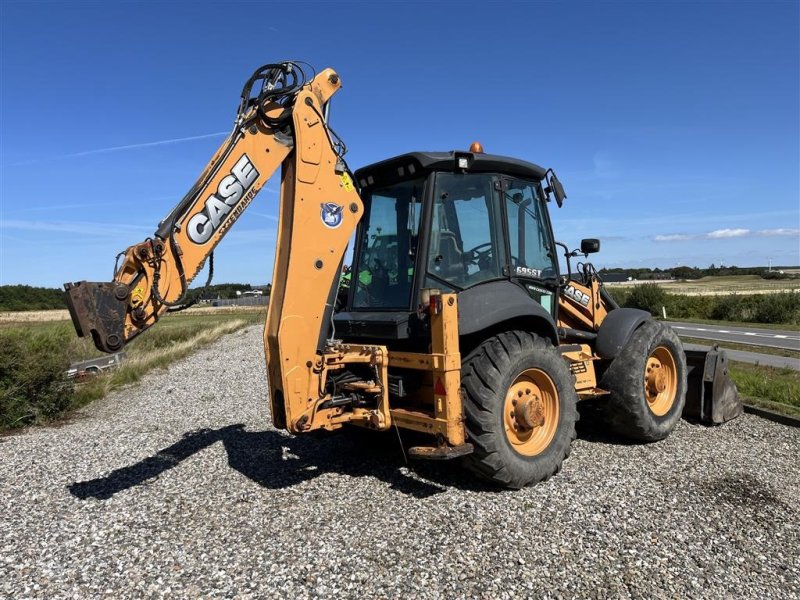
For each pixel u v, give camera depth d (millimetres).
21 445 6160
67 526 3934
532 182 5406
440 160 4527
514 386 4535
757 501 4195
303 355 4203
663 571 3221
